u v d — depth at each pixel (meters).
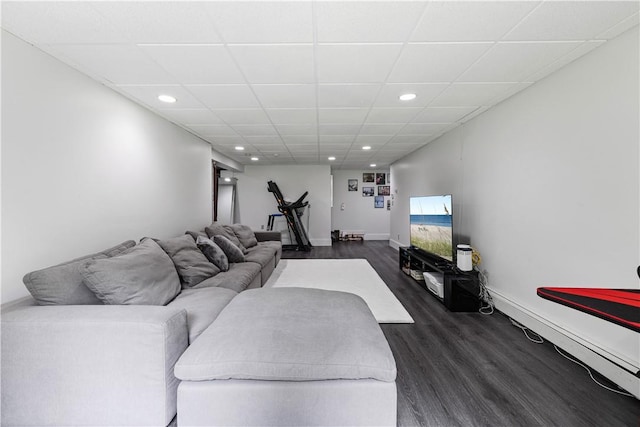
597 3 1.35
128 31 1.55
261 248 4.35
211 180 4.56
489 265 2.95
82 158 2.02
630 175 1.59
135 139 2.63
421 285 3.78
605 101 1.72
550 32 1.59
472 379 1.72
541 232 2.25
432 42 1.69
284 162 6.88
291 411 1.20
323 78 2.17
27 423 1.25
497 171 2.79
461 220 3.51
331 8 1.38
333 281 3.97
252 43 1.69
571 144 1.96
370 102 2.70
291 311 1.59
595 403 1.51
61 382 1.24
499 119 2.75
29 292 1.54
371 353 1.24
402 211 6.20
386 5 1.36
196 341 1.31
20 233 1.59
